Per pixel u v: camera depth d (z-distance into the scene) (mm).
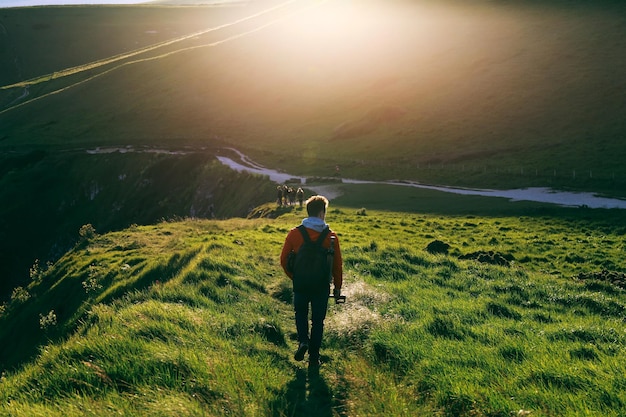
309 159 98438
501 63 126250
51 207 116125
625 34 123000
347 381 6402
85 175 118812
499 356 7398
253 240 24000
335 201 58938
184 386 5391
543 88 109688
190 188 101188
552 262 25844
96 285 20203
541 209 46125
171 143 127375
